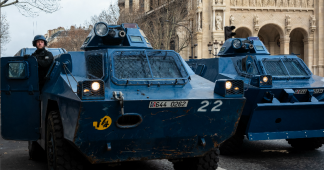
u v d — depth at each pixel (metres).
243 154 9.33
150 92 5.39
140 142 5.24
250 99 8.60
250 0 52.91
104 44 7.81
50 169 5.86
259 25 53.31
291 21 54.34
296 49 61.56
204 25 50.75
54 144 5.63
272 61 10.23
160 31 40.41
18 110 6.88
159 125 5.21
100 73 5.70
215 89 5.59
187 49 53.31
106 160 5.20
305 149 9.95
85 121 4.80
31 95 6.89
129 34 8.10
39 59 7.01
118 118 4.93
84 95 4.67
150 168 7.36
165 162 7.98
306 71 10.16
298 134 8.83
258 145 10.74
